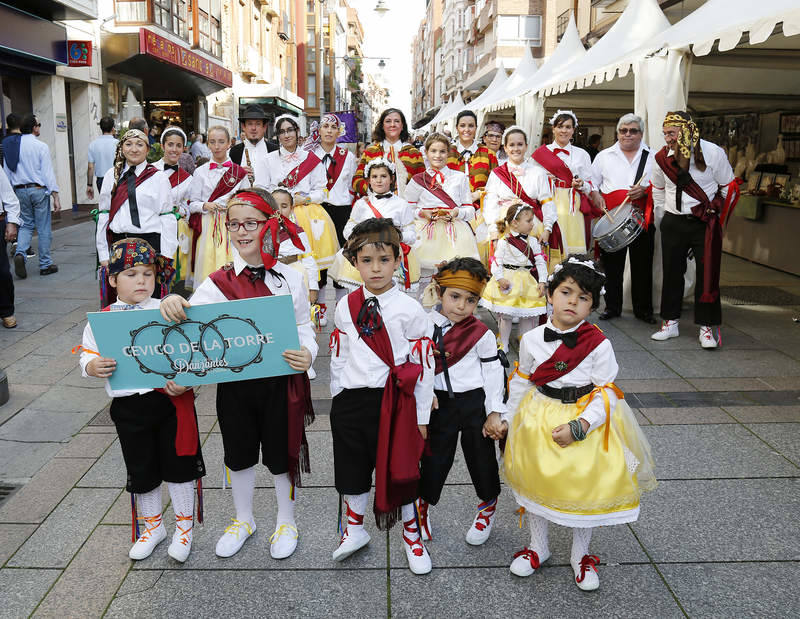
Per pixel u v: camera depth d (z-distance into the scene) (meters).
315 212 6.28
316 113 54.62
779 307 7.18
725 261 10.05
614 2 16.70
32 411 4.50
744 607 2.58
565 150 6.14
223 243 6.00
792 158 10.08
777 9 4.78
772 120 10.82
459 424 2.90
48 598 2.66
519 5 26.55
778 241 9.27
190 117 22.05
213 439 4.07
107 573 2.82
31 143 8.12
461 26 40.16
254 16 30.39
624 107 12.35
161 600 2.66
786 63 7.10
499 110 14.95
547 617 2.55
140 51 14.41
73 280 8.15
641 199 6.28
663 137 6.38
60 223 12.27
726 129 12.56
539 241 5.55
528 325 5.49
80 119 13.95
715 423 4.23
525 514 3.29
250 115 6.50
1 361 5.43
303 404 2.89
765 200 9.47
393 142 6.88
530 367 2.80
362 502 2.88
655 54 6.36
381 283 2.69
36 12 11.63
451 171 5.84
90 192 13.98
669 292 6.06
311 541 3.06
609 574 2.80
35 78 12.34
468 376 2.90
